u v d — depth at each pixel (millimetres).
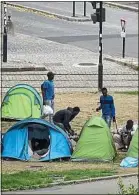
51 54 77000
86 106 54062
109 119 44562
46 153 39781
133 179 31891
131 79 65438
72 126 47469
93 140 39438
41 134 40062
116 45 83062
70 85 62500
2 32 82688
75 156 39531
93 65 71125
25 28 90750
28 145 40000
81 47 81562
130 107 54156
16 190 29438
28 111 49531
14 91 49969
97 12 59844
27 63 69875
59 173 33562
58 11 101125
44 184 30453
